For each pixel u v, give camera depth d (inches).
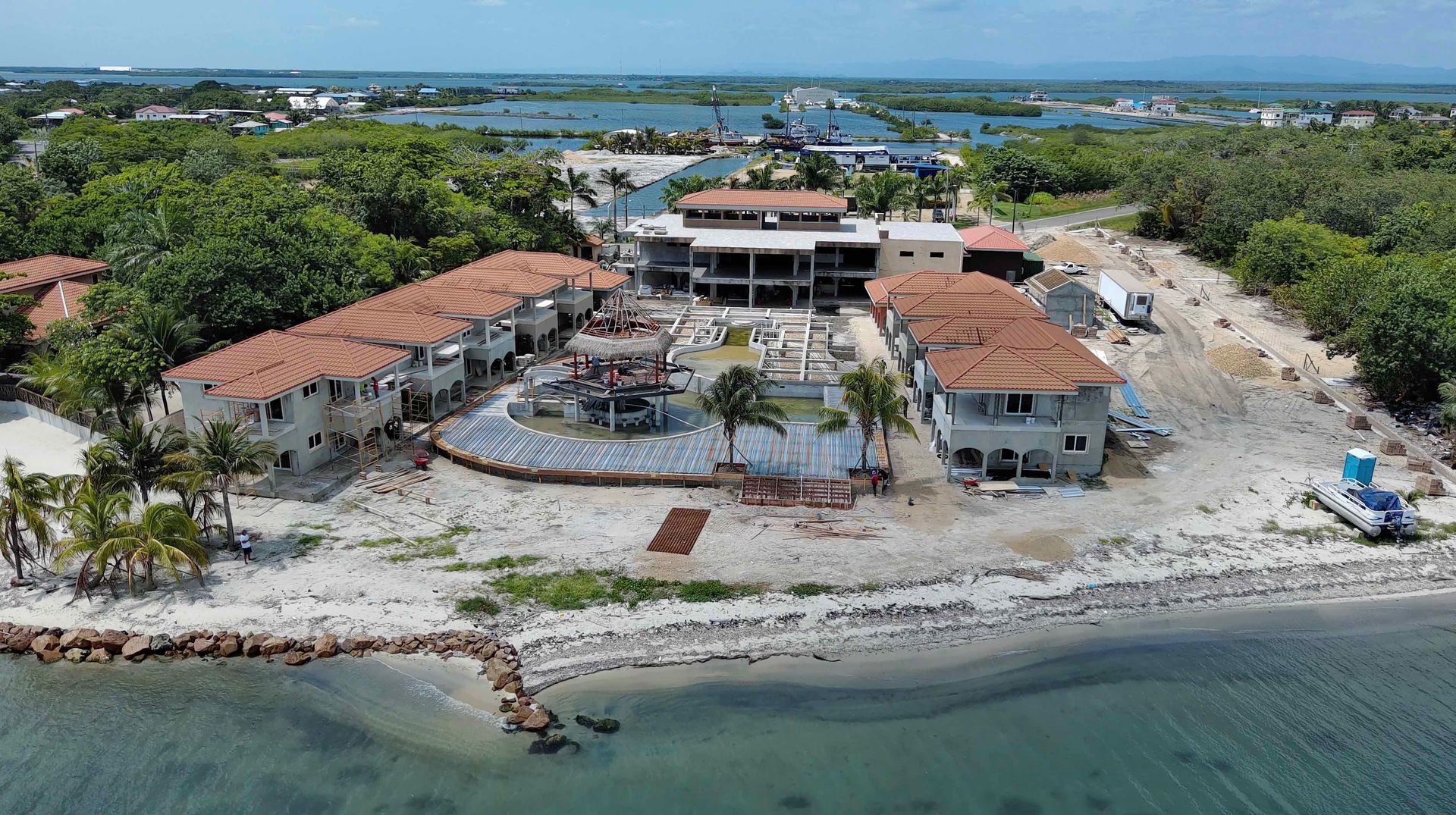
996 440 2144.4
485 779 1289.4
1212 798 1284.4
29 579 1713.8
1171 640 1620.3
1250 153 6806.1
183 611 1616.6
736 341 3361.2
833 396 2741.1
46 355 2578.7
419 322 2509.8
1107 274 3762.3
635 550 1841.8
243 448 1796.3
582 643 1563.7
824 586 1732.3
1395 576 1811.0
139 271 2893.7
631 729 1386.6
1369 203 4537.4
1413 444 2391.7
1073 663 1556.3
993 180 6845.5
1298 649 1601.9
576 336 2491.4
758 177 5762.8
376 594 1673.2
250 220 2925.7
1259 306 3853.3
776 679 1499.8
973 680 1510.8
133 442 1738.4
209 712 1412.4
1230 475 2226.9
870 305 3811.5
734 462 2219.5
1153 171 5605.3
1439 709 1461.6
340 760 1320.1
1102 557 1850.4
